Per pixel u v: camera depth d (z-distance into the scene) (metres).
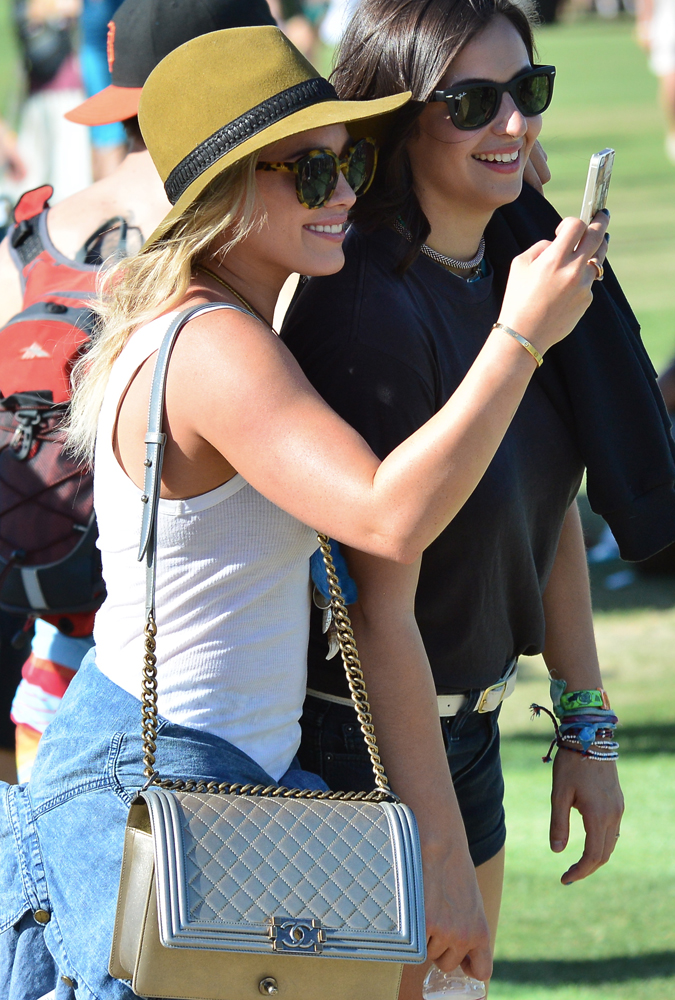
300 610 7.83
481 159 8.56
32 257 11.80
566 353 9.34
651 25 63.28
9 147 37.12
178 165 7.73
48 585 10.63
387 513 6.86
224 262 7.90
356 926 6.99
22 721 11.66
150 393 7.33
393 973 7.09
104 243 11.66
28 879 7.69
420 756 8.20
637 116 85.38
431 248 8.82
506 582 9.11
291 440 7.01
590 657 10.27
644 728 17.48
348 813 7.31
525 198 9.83
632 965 12.53
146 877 6.94
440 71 8.26
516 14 8.59
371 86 8.56
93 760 7.61
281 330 8.71
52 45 35.56
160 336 7.45
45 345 10.67
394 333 8.20
